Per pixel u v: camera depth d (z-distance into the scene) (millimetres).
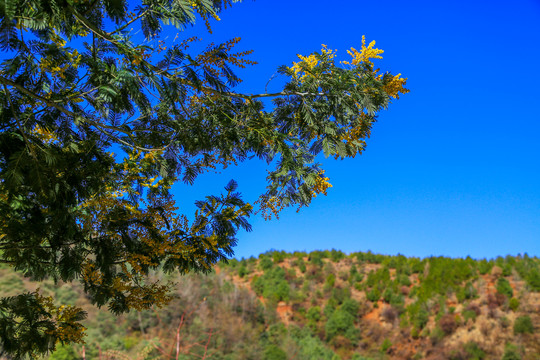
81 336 4031
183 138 4242
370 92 4293
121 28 3230
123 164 4121
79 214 3775
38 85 3396
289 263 50531
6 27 2631
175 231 4117
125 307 4160
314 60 4285
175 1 3035
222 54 3453
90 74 3355
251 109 4363
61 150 3525
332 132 4145
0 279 17172
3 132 3254
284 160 4070
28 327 3789
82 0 3123
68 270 3752
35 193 3473
